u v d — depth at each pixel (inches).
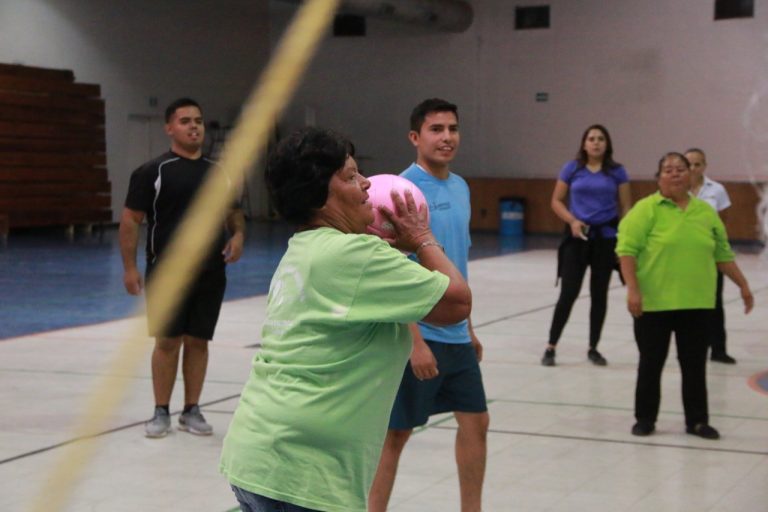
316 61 1508.4
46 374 431.8
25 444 319.9
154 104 1382.9
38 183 1219.9
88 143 1283.2
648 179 1333.7
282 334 135.5
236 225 335.3
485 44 1422.2
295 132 140.6
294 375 133.0
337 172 138.8
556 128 1389.0
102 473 288.5
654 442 327.9
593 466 300.4
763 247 1185.4
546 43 1386.6
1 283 768.3
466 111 1439.5
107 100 1321.4
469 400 226.7
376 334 134.2
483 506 262.5
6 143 1179.9
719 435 334.6
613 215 459.5
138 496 269.1
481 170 1435.8
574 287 459.5
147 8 1366.9
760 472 294.5
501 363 467.8
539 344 519.2
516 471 294.7
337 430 131.0
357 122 1497.3
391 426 220.4
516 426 348.8
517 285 778.8
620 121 1348.4
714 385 419.5
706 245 326.6
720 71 1290.6
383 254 133.3
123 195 1354.6
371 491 222.7
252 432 132.8
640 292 333.1
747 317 614.2
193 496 270.4
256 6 1530.5
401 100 1473.9
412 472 292.4
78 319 594.6
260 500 131.0
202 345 333.4
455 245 230.7
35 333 542.3
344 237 134.2
